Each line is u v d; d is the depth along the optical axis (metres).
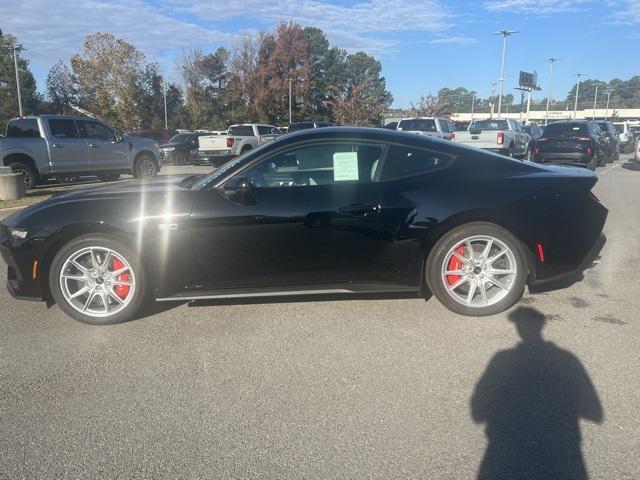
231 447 2.62
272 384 3.22
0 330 4.14
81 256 4.12
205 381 3.28
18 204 10.26
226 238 4.01
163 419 2.88
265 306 4.50
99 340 3.92
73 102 49.47
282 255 4.06
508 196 4.04
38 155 12.61
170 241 4.01
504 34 41.81
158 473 2.44
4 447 2.66
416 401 2.99
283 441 2.66
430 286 4.19
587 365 3.36
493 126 18.17
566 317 4.15
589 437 2.62
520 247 4.10
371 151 4.19
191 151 23.00
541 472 2.38
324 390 3.14
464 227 4.07
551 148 16.36
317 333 3.94
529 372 3.28
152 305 4.62
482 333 3.88
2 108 48.38
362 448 2.58
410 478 2.37
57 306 4.66
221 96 58.12
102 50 46.50
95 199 4.15
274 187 4.09
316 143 4.19
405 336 3.85
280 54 52.41
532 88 58.97
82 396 3.13
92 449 2.63
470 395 3.04
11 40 60.81
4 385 3.28
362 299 4.61
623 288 4.84
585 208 4.17
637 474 2.36
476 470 2.41
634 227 7.52
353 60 89.75
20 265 4.10
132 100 48.38
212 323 4.18
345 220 4.01
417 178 4.13
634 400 2.94
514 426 2.73
